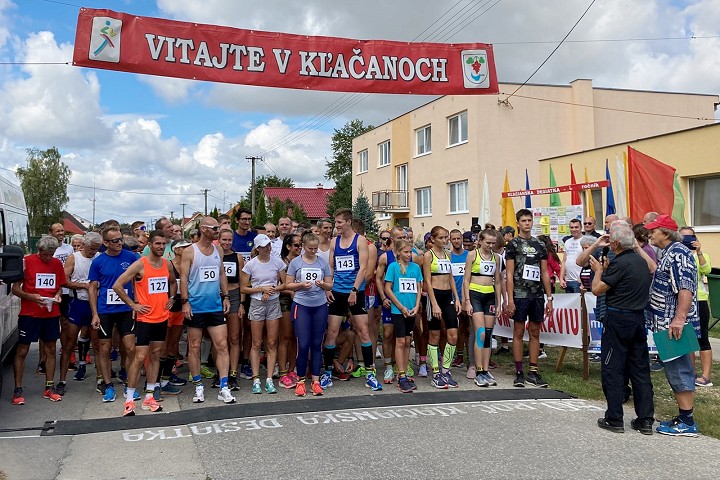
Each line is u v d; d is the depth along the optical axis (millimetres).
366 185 36594
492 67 8648
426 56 8469
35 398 6738
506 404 6395
